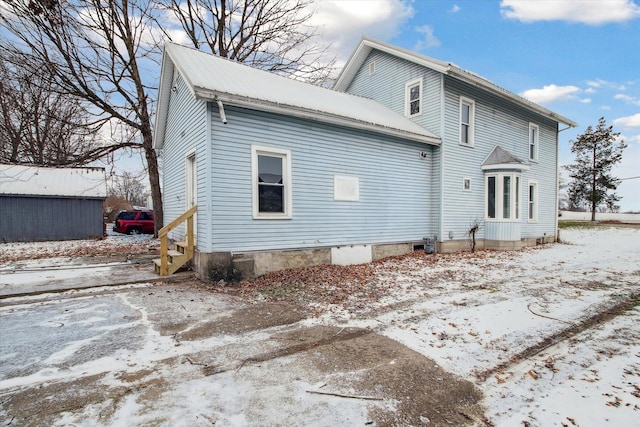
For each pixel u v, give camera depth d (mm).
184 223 8633
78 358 3326
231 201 6922
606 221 32312
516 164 11906
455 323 4445
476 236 12141
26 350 3500
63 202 15344
